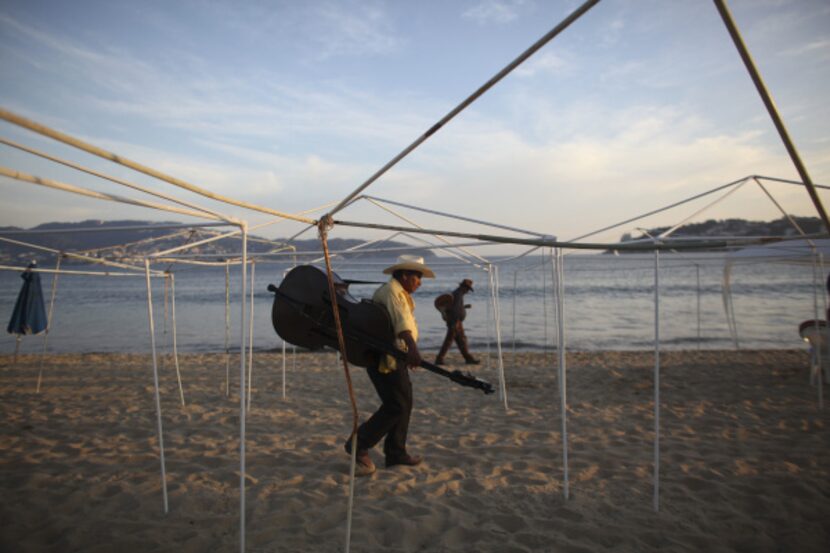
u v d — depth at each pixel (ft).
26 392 25.94
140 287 174.81
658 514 11.18
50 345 53.36
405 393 13.24
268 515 11.18
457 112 6.40
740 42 4.00
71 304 107.65
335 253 20.15
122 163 4.87
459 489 12.64
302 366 34.47
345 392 25.54
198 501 12.00
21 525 10.84
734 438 16.66
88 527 10.69
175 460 14.90
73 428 18.63
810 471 13.55
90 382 28.89
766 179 18.51
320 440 16.87
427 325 67.97
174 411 21.35
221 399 23.89
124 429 18.44
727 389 24.59
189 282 199.82
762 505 11.60
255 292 129.59
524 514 11.22
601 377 28.99
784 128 4.40
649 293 114.73
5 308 96.48
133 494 12.42
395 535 10.30
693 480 13.02
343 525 10.71
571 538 10.20
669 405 21.59
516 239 8.66
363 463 13.39
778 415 19.43
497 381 28.58
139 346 52.49
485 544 9.92
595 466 14.17
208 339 56.85
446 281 177.06
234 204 6.95
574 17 4.70
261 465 14.47
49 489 12.78
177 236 13.17
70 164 5.58
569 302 97.91
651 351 40.83
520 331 61.31
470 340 54.80
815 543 9.93
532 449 15.76
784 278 153.69
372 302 12.28
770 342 48.80
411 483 12.98
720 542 10.00
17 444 16.65
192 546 9.86
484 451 15.66
